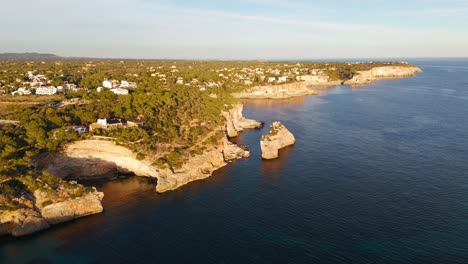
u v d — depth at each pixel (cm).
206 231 7019
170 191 8931
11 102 12794
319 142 12794
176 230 7081
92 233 7050
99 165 9844
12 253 6431
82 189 8012
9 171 7819
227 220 7412
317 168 10212
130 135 9962
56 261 6197
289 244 6500
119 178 9738
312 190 8731
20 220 7056
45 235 7000
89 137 9756
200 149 10594
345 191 8612
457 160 10650
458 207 7700
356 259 6025
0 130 9338
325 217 7406
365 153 11444
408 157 10988
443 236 6619
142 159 9606
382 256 6081
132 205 8200
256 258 6134
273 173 9962
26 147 8888
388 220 7219
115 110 11762
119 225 7319
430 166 10169
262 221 7331
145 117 11494
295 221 7288
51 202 7525
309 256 6147
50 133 9544
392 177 9406
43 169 8906
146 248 6506
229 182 9425
